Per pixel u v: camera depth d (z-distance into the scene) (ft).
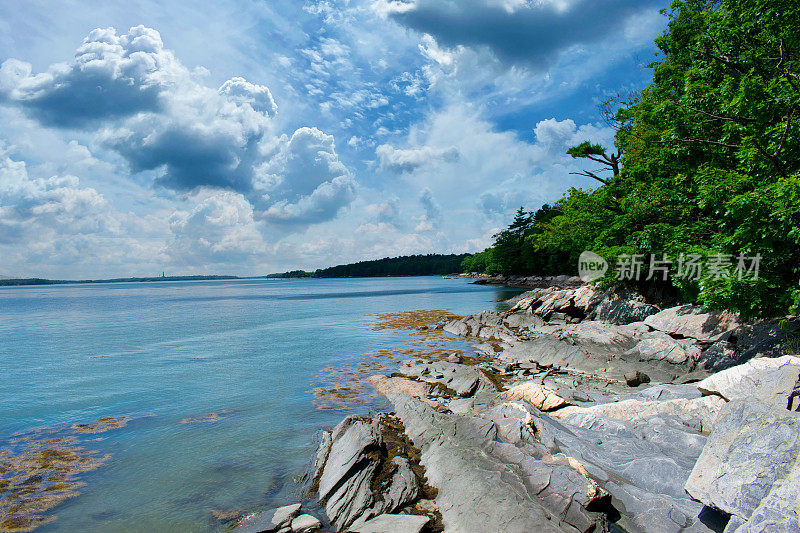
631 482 23.57
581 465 24.11
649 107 93.30
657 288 91.25
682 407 32.35
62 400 49.60
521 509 20.90
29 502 26.25
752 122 51.11
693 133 60.75
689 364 51.37
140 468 30.76
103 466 31.30
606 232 102.83
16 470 30.83
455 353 68.80
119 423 40.93
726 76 55.06
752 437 19.16
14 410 45.83
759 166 49.26
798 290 40.24
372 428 30.30
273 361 69.10
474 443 28.78
